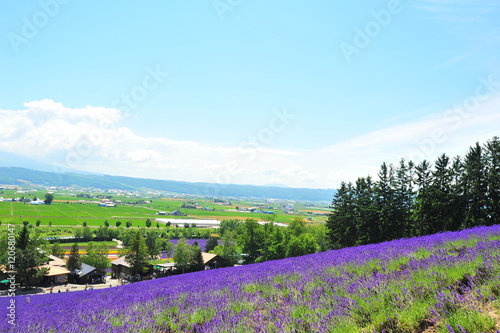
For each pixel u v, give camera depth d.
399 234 54.88
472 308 5.93
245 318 8.09
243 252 99.56
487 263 7.91
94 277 81.62
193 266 90.06
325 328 6.52
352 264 11.94
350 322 6.60
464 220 47.84
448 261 9.04
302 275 11.66
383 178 56.53
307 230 116.81
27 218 195.25
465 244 12.02
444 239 14.20
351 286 8.72
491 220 45.53
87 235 154.50
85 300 15.31
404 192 55.19
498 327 5.23
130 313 10.16
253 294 10.44
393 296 7.20
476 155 48.56
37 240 78.69
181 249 89.62
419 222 55.44
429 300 6.73
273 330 7.07
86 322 9.62
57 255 103.06
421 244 13.62
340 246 70.31
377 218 56.06
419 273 8.44
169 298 11.59
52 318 10.98
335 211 71.06
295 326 6.98
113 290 18.41
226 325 7.69
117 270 95.06
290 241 86.25
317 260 15.46
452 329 5.36
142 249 88.00
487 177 46.41
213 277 16.30
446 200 51.00
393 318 6.34
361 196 65.31
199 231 198.88
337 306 7.47
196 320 8.75
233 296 10.46
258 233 97.94
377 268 10.70
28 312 13.16
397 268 10.24
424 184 54.72
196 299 10.78
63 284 72.94
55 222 196.88
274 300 9.43
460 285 7.41
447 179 52.69
